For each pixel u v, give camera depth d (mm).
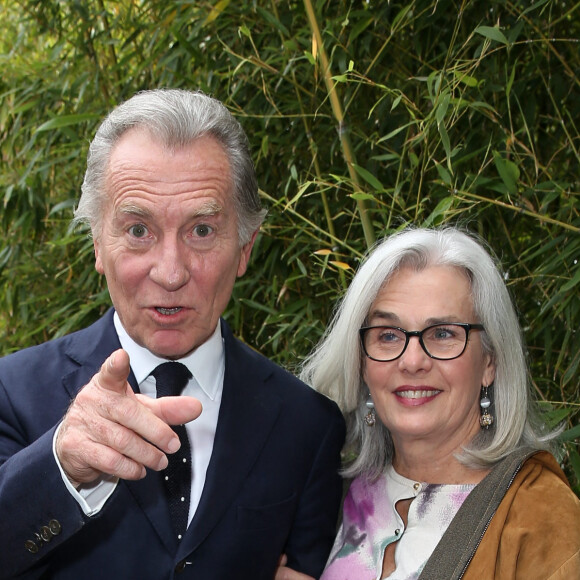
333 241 2025
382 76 2029
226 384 1399
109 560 1214
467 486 1380
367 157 2094
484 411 1438
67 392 1287
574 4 1929
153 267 1209
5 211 2514
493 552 1226
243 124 2137
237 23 2129
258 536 1319
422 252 1400
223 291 1289
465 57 1951
